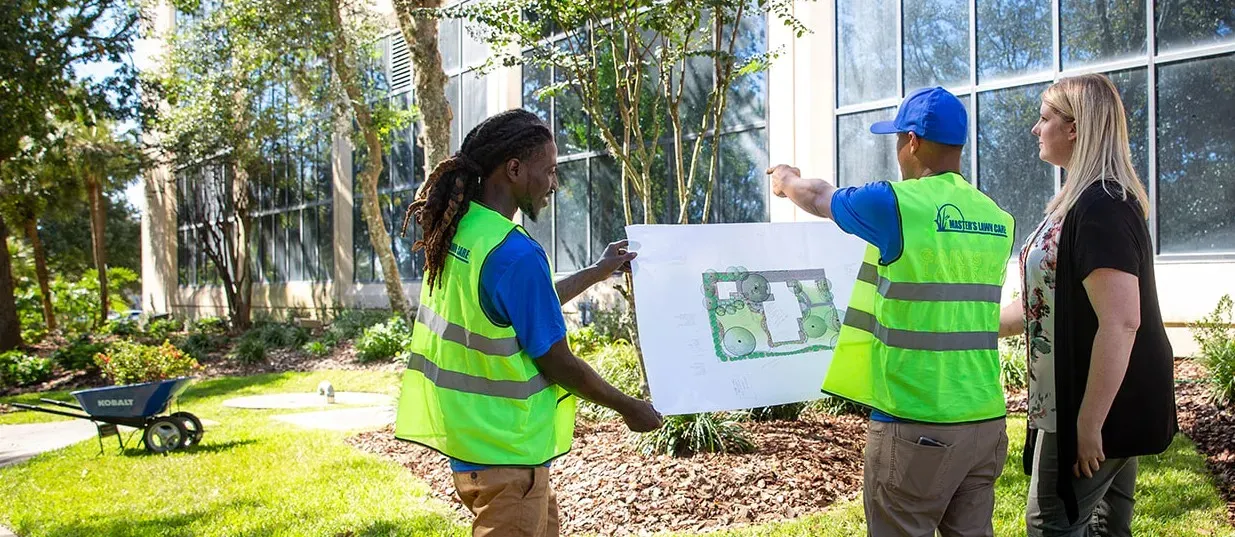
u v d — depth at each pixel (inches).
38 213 1185.4
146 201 1460.4
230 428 391.9
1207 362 309.1
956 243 114.7
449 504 239.5
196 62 808.3
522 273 101.5
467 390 103.9
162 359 506.6
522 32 295.7
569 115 668.7
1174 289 386.3
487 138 106.6
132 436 374.6
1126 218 107.1
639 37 292.8
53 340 1091.9
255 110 842.2
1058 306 112.3
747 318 159.2
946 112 119.0
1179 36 390.0
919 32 470.6
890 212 112.8
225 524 229.0
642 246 156.1
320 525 223.5
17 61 679.7
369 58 813.2
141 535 222.8
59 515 247.9
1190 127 388.2
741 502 219.9
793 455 252.2
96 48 762.8
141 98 846.5
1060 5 422.3
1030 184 432.1
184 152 882.8
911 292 113.3
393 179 896.9
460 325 104.7
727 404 153.9
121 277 1403.8
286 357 751.1
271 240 1130.0
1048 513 119.2
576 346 509.7
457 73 797.2
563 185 681.0
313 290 1024.9
